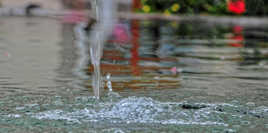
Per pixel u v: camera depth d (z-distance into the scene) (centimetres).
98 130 707
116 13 3203
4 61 1496
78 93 997
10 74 1245
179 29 2752
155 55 1736
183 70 1381
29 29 2561
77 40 2136
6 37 2194
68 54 1703
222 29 2812
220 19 3297
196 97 970
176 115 809
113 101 917
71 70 1338
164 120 776
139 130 709
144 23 2983
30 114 808
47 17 3284
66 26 2750
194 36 2442
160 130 712
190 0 3584
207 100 941
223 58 1691
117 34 2384
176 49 1930
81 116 797
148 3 3634
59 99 931
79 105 878
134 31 2575
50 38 2202
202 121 772
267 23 3167
